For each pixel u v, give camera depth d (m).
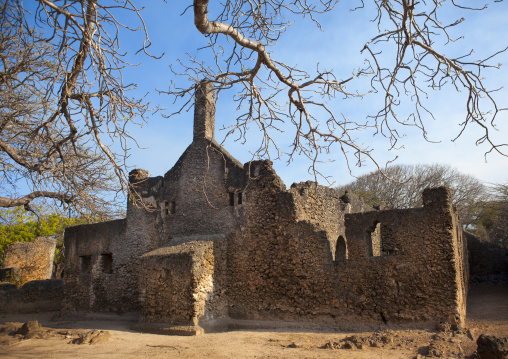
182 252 15.30
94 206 10.08
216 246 16.23
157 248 17.41
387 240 16.31
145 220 19.30
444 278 12.42
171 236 18.34
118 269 19.52
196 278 14.93
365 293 13.53
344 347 10.70
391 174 35.59
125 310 18.83
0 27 8.27
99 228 20.66
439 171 36.75
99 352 11.22
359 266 13.82
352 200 21.88
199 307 14.80
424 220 13.05
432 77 6.92
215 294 15.76
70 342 12.77
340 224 19.98
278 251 15.59
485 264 25.81
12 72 8.84
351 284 13.85
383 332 11.88
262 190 16.47
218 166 17.95
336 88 7.53
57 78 7.16
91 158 9.62
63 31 6.75
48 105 8.63
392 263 13.27
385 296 13.17
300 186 17.02
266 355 10.23
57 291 24.09
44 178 9.74
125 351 11.32
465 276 18.66
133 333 14.68
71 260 21.25
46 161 9.02
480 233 33.69
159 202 19.14
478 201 35.75
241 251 16.48
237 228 16.78
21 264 29.98
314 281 14.56
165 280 15.46
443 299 12.31
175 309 14.95
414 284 12.80
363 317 13.39
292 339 12.16
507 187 28.41
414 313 12.61
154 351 11.23
